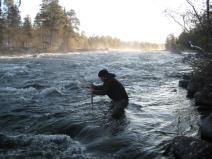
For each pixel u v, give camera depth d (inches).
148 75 755.4
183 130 290.2
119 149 254.4
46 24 3009.4
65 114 354.6
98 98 448.1
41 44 3038.9
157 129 295.9
